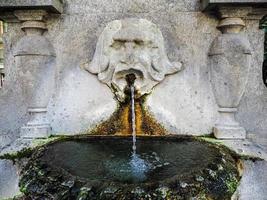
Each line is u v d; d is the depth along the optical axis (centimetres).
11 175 254
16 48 270
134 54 265
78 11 278
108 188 178
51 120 282
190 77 278
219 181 203
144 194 175
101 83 280
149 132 279
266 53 362
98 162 215
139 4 277
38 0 245
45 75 271
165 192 178
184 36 277
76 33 279
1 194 252
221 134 265
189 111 279
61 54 281
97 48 275
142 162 214
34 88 267
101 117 280
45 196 193
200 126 279
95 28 279
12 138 288
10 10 262
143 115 279
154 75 272
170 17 277
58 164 211
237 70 256
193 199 186
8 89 287
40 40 267
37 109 276
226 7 250
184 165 208
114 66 271
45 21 275
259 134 279
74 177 192
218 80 266
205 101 278
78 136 277
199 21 275
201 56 277
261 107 278
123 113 279
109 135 279
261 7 258
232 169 222
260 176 249
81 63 281
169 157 223
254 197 247
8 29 281
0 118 289
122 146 249
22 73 264
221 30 271
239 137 265
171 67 274
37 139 268
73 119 282
